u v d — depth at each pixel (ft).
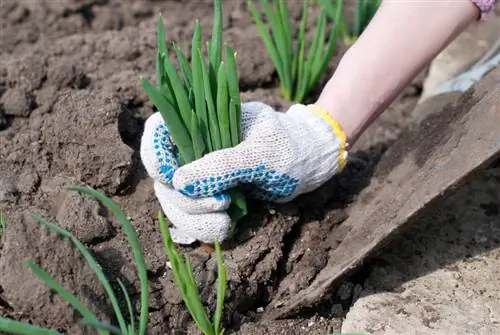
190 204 2.13
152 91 1.98
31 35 3.05
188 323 2.18
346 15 3.13
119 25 3.18
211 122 2.12
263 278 2.26
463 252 2.32
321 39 2.61
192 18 3.14
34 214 2.10
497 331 2.12
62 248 2.05
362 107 2.21
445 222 2.39
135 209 2.35
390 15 2.14
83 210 2.23
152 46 2.88
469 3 2.10
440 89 2.75
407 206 2.09
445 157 2.19
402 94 2.88
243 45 2.81
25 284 1.99
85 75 2.74
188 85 2.16
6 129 2.56
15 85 2.63
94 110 2.40
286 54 2.60
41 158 2.42
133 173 2.40
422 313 2.18
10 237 2.03
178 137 2.11
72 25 3.13
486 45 2.97
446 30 2.13
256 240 2.28
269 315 2.26
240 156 2.10
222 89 2.01
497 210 2.42
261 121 2.16
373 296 2.23
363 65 2.17
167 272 2.21
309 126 2.20
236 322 2.23
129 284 2.15
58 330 2.03
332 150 2.21
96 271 1.98
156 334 2.14
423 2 2.10
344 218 2.42
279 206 2.34
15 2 3.17
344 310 2.29
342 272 2.14
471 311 2.18
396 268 2.29
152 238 2.28
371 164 2.55
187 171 2.08
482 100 2.21
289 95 2.73
